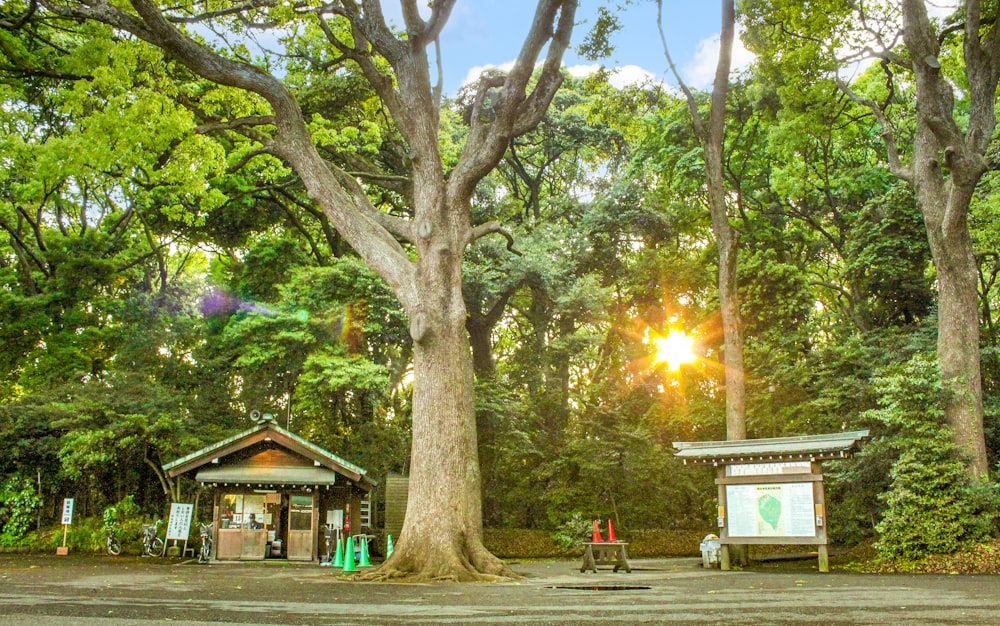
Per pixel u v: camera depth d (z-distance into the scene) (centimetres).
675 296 3042
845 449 1455
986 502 1480
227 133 1927
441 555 1239
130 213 2744
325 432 2609
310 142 1545
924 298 2261
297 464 1869
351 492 2011
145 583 1106
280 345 2294
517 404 2511
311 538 1833
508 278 2658
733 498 1588
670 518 2681
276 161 2192
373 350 2538
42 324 2459
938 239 1748
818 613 668
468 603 790
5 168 1980
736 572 1471
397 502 2362
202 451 1822
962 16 1928
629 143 3128
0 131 1914
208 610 701
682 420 2695
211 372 2544
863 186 2534
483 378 2608
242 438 1842
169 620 609
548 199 3422
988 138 1677
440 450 1311
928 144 1817
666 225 2938
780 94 2153
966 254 1722
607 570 1551
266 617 643
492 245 2645
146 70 1705
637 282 2928
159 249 2856
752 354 2470
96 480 2323
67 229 3120
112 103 1543
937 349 1808
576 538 2342
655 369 2977
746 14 2102
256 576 1323
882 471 1703
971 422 1608
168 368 2553
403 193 2720
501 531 2414
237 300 2641
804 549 2298
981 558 1409
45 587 997
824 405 2122
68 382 2362
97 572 1378
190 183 1741
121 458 2203
